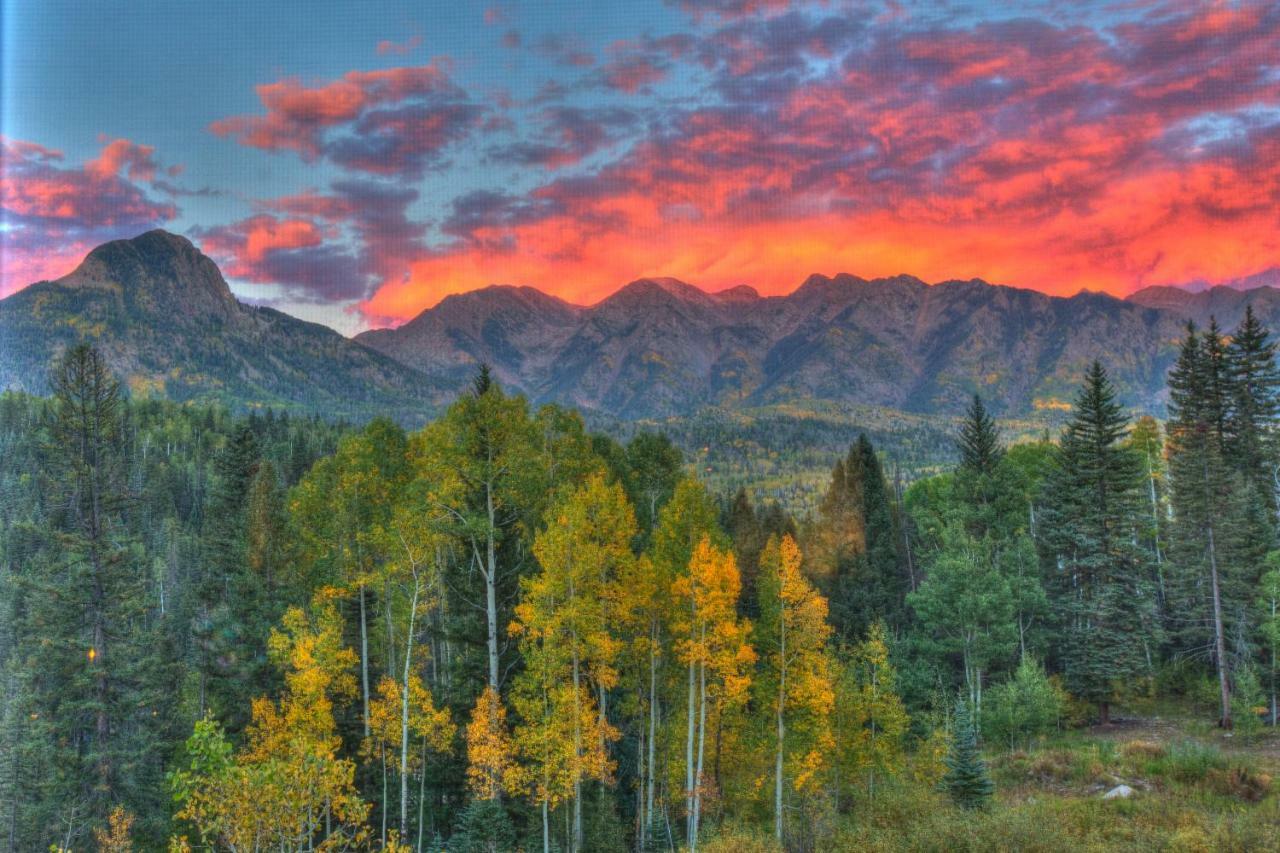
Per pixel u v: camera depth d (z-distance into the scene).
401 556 32.69
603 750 30.66
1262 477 52.34
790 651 33.12
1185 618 47.72
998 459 58.66
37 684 41.22
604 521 31.22
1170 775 28.23
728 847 26.78
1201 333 56.94
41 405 169.75
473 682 37.41
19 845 34.09
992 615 43.16
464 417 33.06
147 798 34.91
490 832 29.48
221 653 39.81
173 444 174.75
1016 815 21.75
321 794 15.45
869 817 26.41
